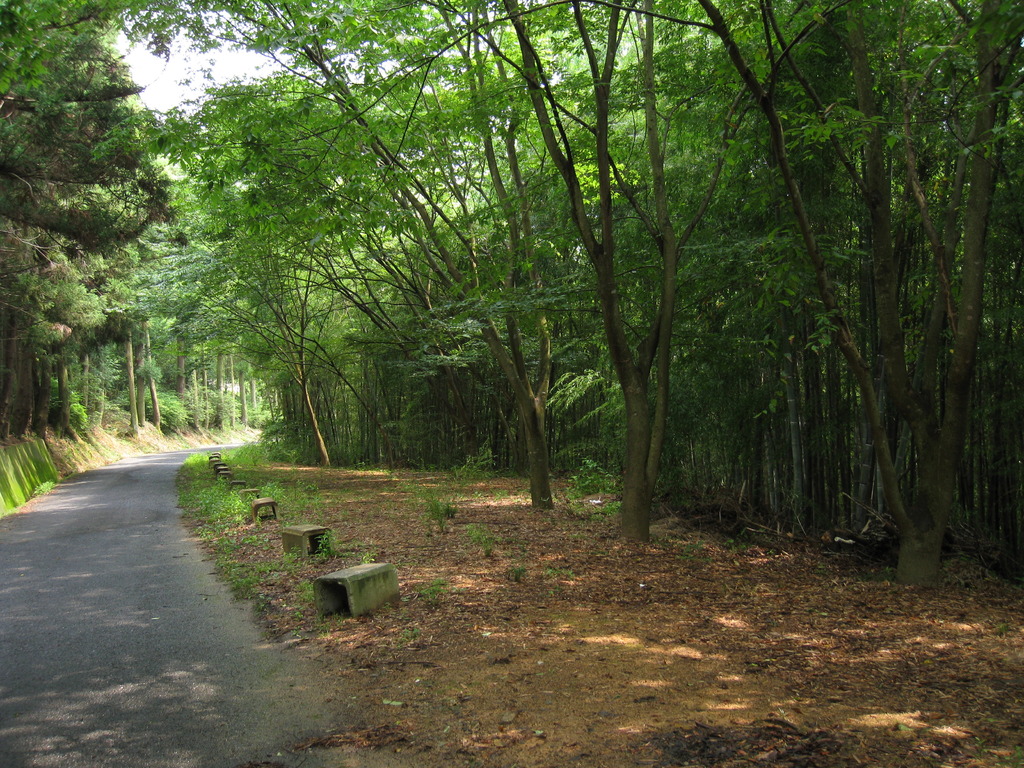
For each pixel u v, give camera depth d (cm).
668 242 854
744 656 460
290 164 927
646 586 657
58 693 417
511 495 1357
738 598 622
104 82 1191
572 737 344
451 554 778
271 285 1892
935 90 703
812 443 880
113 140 932
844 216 821
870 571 759
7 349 1866
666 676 423
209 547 862
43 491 1611
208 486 1527
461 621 534
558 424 1747
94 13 891
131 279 1967
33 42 599
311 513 1117
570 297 987
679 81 895
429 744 343
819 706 377
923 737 338
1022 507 767
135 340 2650
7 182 1157
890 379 687
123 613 584
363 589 554
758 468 997
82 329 1989
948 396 668
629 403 887
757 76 754
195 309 1984
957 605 608
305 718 378
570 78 951
